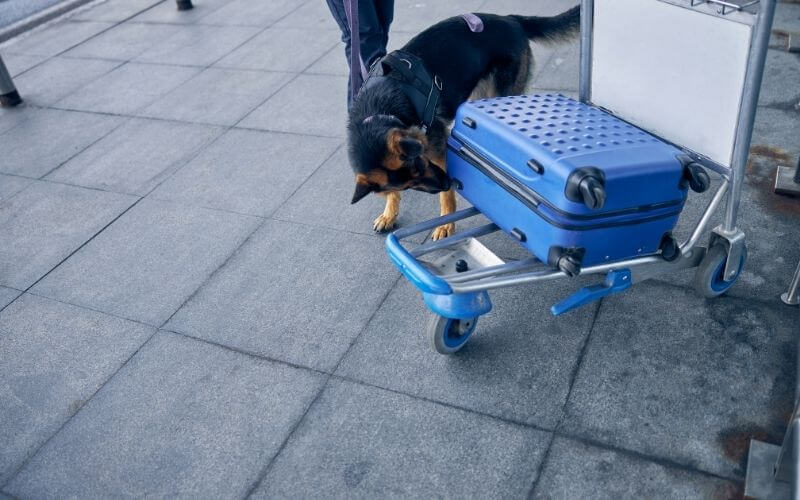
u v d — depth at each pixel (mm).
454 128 3062
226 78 6230
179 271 4039
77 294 3979
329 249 4027
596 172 2428
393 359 3248
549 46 4305
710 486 2518
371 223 4195
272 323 3566
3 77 6109
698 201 3895
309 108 5535
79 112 6035
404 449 2828
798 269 3084
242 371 3314
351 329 3455
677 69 2766
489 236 3930
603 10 2949
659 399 2857
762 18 2373
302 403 3104
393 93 3359
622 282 2928
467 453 2771
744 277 3363
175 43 7121
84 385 3377
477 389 3033
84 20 8078
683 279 3414
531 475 2652
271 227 4285
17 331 3770
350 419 2994
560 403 2910
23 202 4910
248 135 5309
